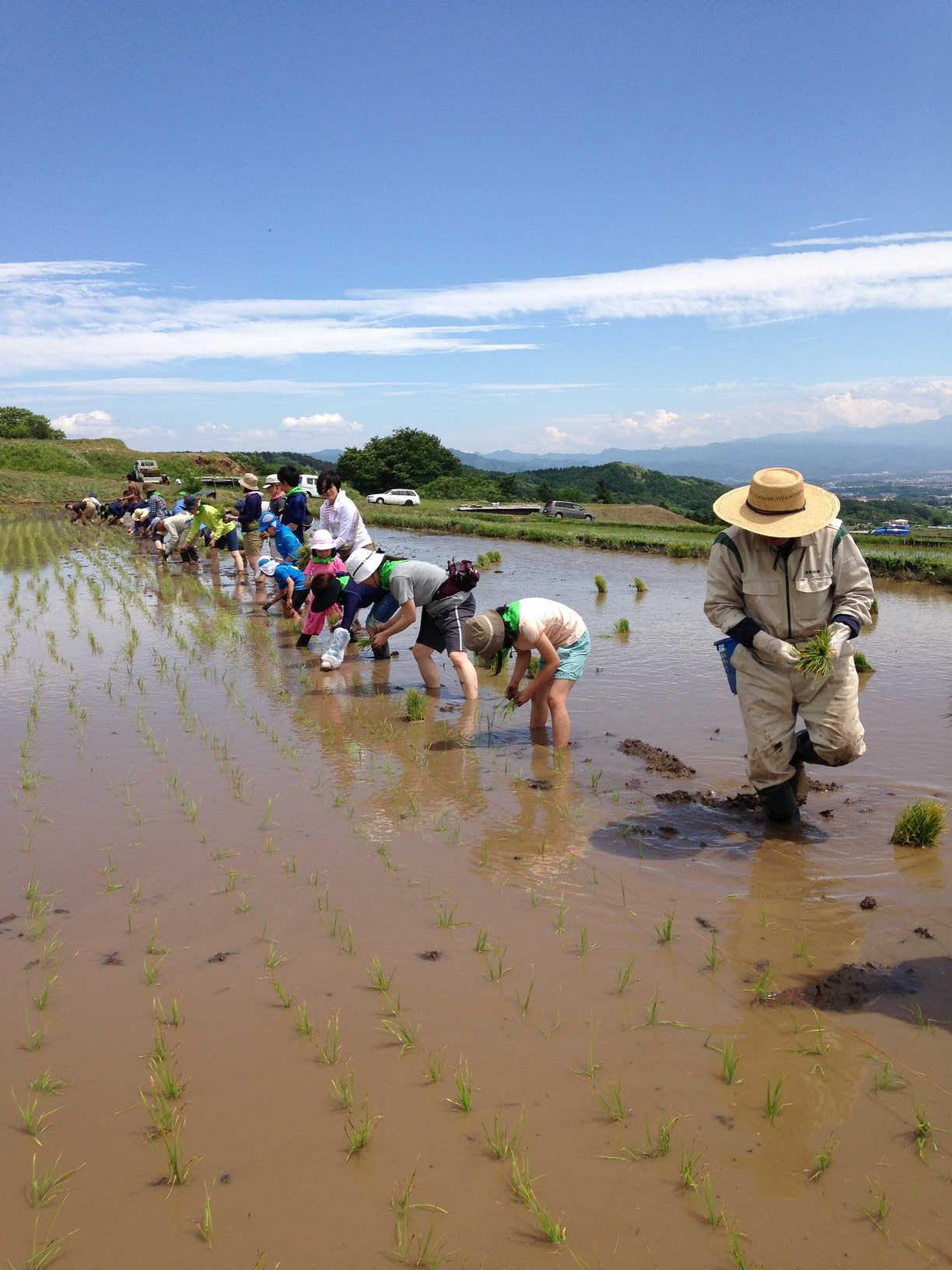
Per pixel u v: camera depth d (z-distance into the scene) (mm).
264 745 7188
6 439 79125
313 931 4156
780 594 5172
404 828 5430
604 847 5129
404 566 9031
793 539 5129
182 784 6207
